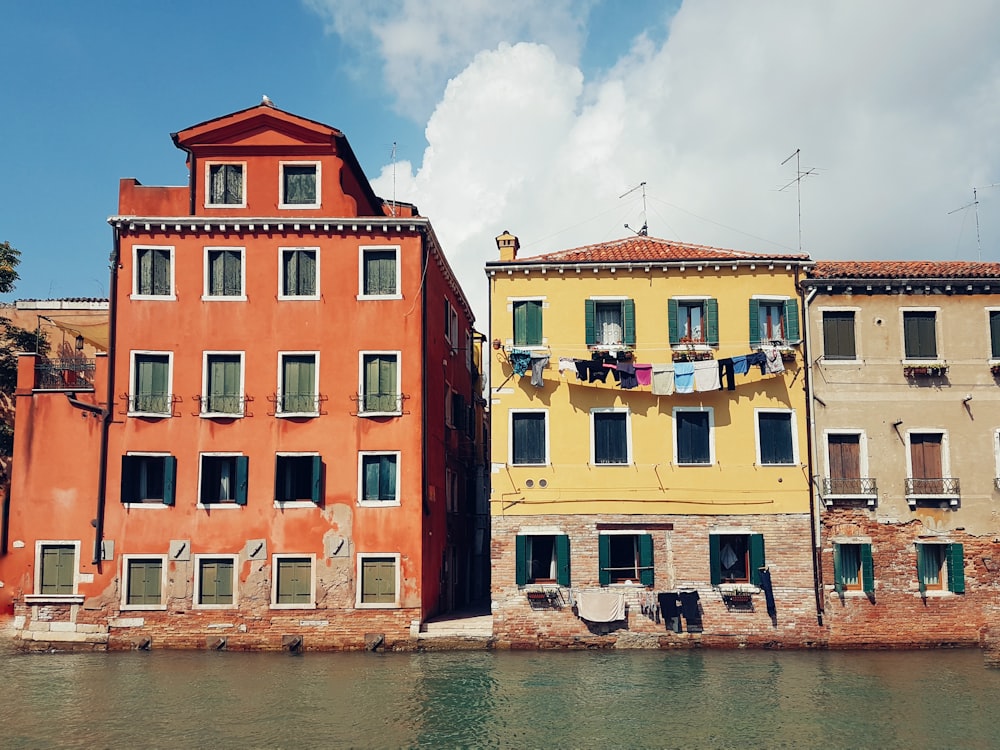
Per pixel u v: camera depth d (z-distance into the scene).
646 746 16.16
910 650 24.11
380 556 24.88
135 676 21.31
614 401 25.53
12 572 24.84
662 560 24.88
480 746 16.16
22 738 16.67
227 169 26.75
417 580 24.78
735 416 25.39
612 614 24.27
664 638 24.31
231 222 25.81
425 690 19.88
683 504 25.05
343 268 26.05
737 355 25.58
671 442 25.31
